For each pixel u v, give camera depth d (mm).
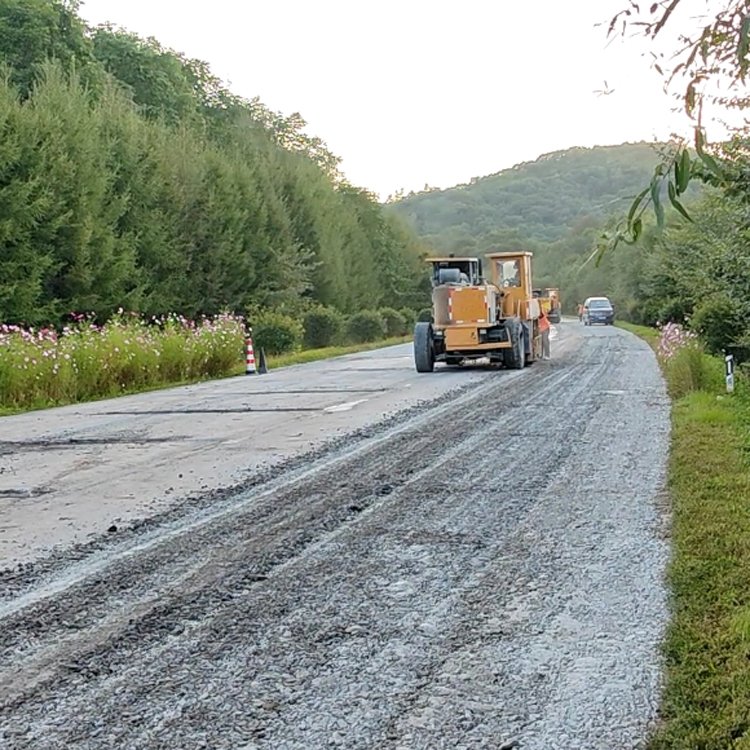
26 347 18797
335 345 43062
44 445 11516
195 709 3766
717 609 4625
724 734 3352
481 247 87688
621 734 3436
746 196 5102
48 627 4777
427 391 16594
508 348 21656
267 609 4973
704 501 6922
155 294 33812
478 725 3551
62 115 30156
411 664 4176
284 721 3637
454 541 6250
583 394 14938
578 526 6527
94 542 6457
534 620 4695
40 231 27875
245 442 10938
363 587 5312
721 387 14477
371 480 8359
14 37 36844
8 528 6957
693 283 15672
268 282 42156
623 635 4438
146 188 34531
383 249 66438
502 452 9602
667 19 2410
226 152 46125
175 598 5191
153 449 10703
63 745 3484
